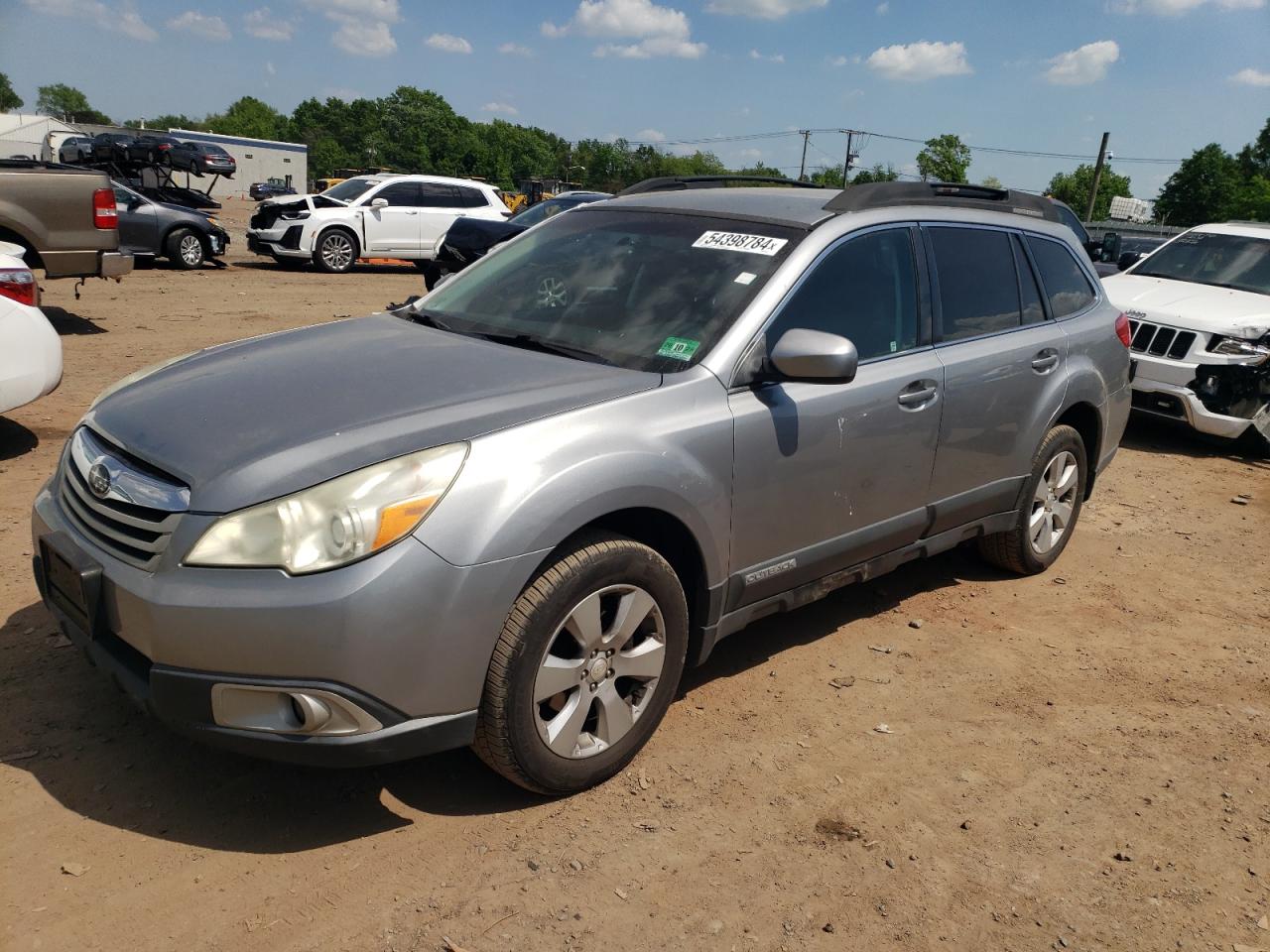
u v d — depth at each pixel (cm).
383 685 252
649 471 293
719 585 330
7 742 312
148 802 289
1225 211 8125
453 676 262
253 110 15812
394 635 250
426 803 298
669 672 318
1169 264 937
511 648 269
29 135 5994
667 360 328
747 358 331
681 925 255
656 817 298
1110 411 518
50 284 1374
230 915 248
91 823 279
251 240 1819
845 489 367
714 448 315
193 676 249
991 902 273
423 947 242
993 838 301
